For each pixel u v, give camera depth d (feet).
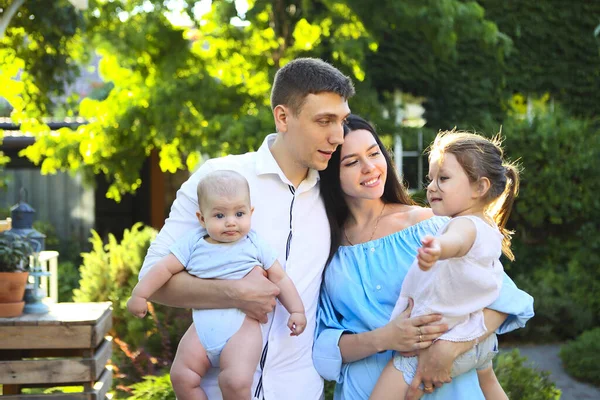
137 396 17.30
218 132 31.09
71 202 50.21
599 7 41.57
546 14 41.55
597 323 33.53
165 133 31.35
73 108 33.27
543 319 32.09
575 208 36.32
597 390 25.44
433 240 8.27
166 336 22.00
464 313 9.20
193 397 9.34
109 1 31.99
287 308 9.52
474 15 30.81
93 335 16.12
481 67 40.93
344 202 10.53
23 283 16.58
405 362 9.50
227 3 32.22
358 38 31.65
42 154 34.40
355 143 9.96
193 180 9.98
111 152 33.22
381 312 9.86
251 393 9.47
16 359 16.78
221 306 9.32
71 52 31.04
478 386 9.71
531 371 17.95
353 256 10.25
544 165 36.63
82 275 25.93
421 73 40.57
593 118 42.06
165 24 32.27
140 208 52.06
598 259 34.40
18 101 31.24
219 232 9.35
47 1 26.66
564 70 41.96
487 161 9.25
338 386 10.40
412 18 30.07
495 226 9.48
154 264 9.56
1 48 28.40
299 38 33.09
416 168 41.09
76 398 16.07
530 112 40.40
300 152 9.54
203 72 32.14
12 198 49.67
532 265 37.32
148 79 33.22
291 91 9.43
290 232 9.89
